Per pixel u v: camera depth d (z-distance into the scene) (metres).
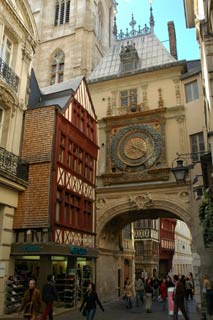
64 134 15.35
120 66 23.11
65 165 15.05
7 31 13.68
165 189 18.31
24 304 8.17
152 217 21.19
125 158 19.89
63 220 14.32
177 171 12.45
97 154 19.75
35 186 13.56
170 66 20.52
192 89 19.56
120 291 21.84
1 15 12.94
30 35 15.22
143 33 25.30
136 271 31.12
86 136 18.14
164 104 20.17
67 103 16.44
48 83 32.41
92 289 9.67
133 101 21.14
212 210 10.70
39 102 17.61
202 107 18.48
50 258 12.57
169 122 19.67
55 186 13.66
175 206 17.80
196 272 15.87
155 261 32.53
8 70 13.20
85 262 17.55
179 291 10.29
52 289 9.87
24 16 15.04
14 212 13.20
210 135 10.17
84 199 17.19
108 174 19.78
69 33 33.59
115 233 21.66
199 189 15.17
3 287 11.67
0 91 12.50
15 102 13.85
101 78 22.17
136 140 19.97
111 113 21.34
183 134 19.00
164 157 18.95
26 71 14.98
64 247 13.46
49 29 34.88
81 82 19.23
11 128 13.55
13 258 12.78
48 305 9.65
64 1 36.06
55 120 14.51
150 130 19.73
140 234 32.06
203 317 11.80
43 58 33.78
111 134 20.89
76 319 11.73
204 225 10.88
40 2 36.50
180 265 42.62
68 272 14.77
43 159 13.87
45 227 12.78
